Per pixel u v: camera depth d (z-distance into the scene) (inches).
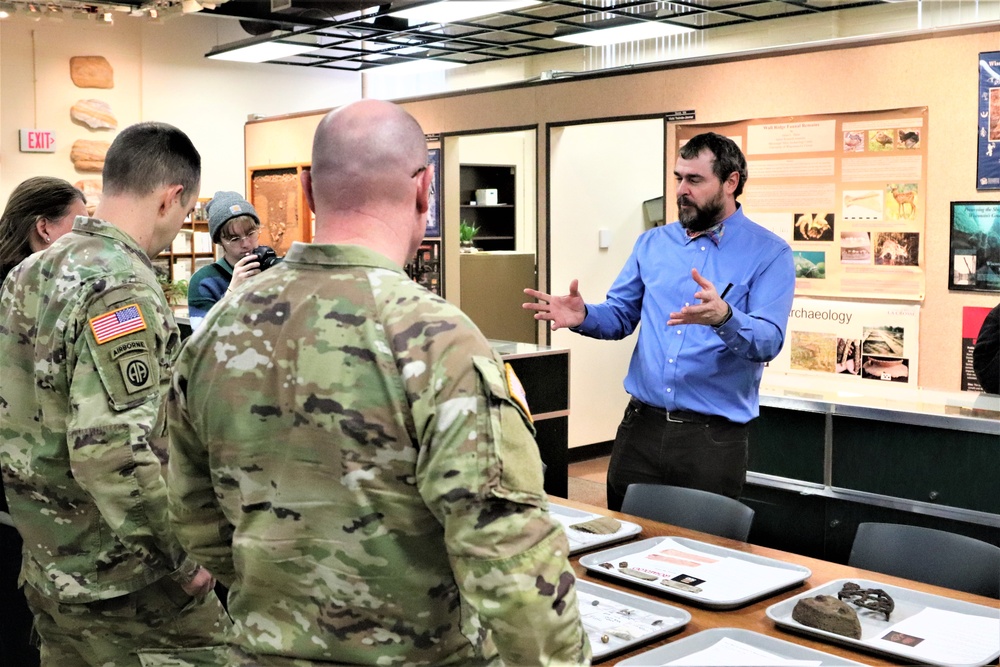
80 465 76.2
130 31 433.4
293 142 357.1
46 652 88.2
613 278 309.4
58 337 77.9
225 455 53.0
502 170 423.5
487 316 329.1
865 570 90.7
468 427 47.8
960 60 191.2
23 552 86.7
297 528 50.6
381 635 50.4
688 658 67.1
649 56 414.0
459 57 412.2
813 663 66.2
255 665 52.4
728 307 107.0
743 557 89.0
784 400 155.0
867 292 208.8
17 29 404.2
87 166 422.3
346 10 241.6
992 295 189.8
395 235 53.6
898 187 202.1
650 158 319.0
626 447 126.8
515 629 47.4
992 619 74.2
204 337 54.0
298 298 51.5
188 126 452.1
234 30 462.6
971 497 135.8
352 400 49.1
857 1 309.0
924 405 146.1
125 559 81.5
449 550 48.0
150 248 85.1
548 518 49.3
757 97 222.5
